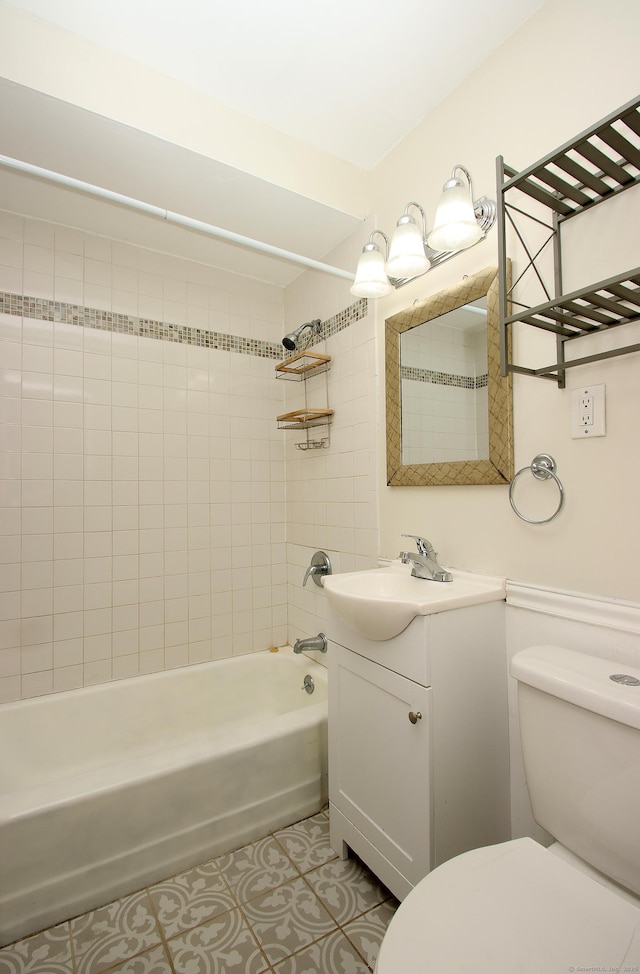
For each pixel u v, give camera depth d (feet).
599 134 2.69
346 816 4.48
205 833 4.63
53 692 6.04
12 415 5.86
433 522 5.01
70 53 4.12
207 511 7.32
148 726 6.43
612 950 2.11
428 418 4.99
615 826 2.64
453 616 3.74
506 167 3.31
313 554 7.27
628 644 3.28
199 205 5.71
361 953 3.59
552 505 3.81
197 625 7.17
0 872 3.79
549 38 3.80
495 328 4.20
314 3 3.82
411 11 3.90
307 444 7.13
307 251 6.86
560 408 3.73
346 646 4.47
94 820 4.14
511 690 4.13
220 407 7.49
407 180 5.36
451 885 2.50
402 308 5.44
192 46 4.25
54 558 6.09
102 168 5.01
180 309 7.14
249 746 4.91
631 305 3.23
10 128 4.41
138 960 3.60
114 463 6.53
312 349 7.27
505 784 4.10
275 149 5.29
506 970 2.03
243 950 3.65
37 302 6.04
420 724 3.58
